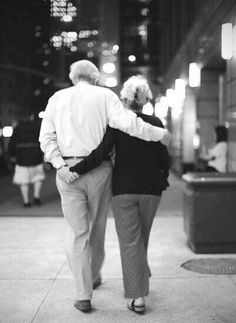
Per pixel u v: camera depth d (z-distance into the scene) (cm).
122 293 466
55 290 478
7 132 2684
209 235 624
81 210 421
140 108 441
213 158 972
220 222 625
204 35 1357
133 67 5788
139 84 437
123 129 407
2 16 3694
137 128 404
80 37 6300
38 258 611
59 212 1025
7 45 3872
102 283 498
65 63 6159
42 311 419
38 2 4572
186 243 694
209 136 1644
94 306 431
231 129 940
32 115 1125
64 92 429
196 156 1695
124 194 411
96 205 429
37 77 5203
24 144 1106
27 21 4375
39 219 924
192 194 629
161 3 3491
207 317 401
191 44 1684
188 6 1839
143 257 418
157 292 468
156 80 4641
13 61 4012
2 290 479
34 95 5084
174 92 2255
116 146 424
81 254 418
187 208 659
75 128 420
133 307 418
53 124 429
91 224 442
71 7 5541
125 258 413
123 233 416
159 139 412
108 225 843
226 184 623
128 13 5919
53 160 415
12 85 4088
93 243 458
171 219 902
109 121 416
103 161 422
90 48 6419
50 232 788
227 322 390
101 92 427
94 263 471
